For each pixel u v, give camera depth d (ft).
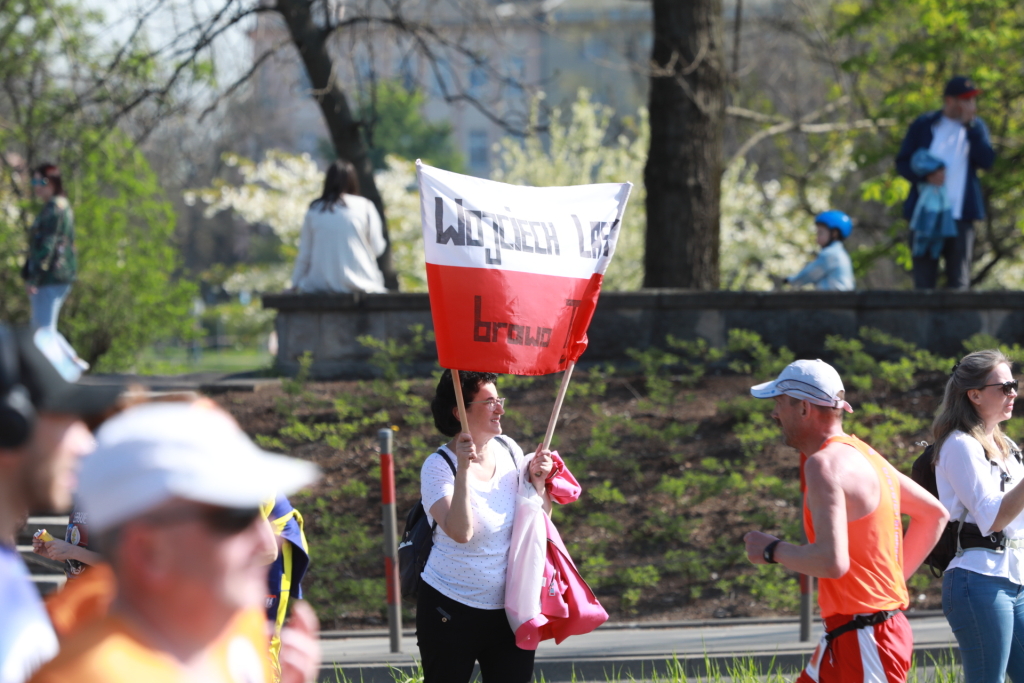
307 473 20.31
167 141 300.61
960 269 131.64
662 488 102.06
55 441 20.85
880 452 108.27
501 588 48.60
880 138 227.61
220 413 20.43
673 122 144.66
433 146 587.68
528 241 48.52
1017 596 51.01
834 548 41.29
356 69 169.48
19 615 21.66
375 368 129.49
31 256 129.80
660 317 131.13
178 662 19.90
